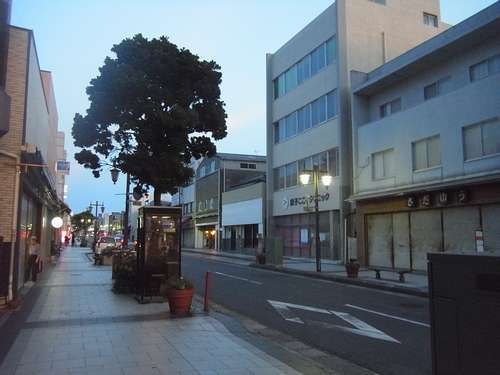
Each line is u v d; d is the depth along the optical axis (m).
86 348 6.84
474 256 2.80
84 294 12.85
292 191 32.81
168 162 14.17
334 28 28.45
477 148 17.98
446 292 3.00
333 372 6.07
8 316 9.53
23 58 11.95
